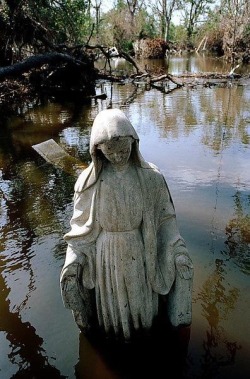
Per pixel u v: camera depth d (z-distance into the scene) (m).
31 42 16.14
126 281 2.53
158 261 2.65
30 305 3.49
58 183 6.34
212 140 8.54
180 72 24.06
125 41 36.84
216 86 17.34
